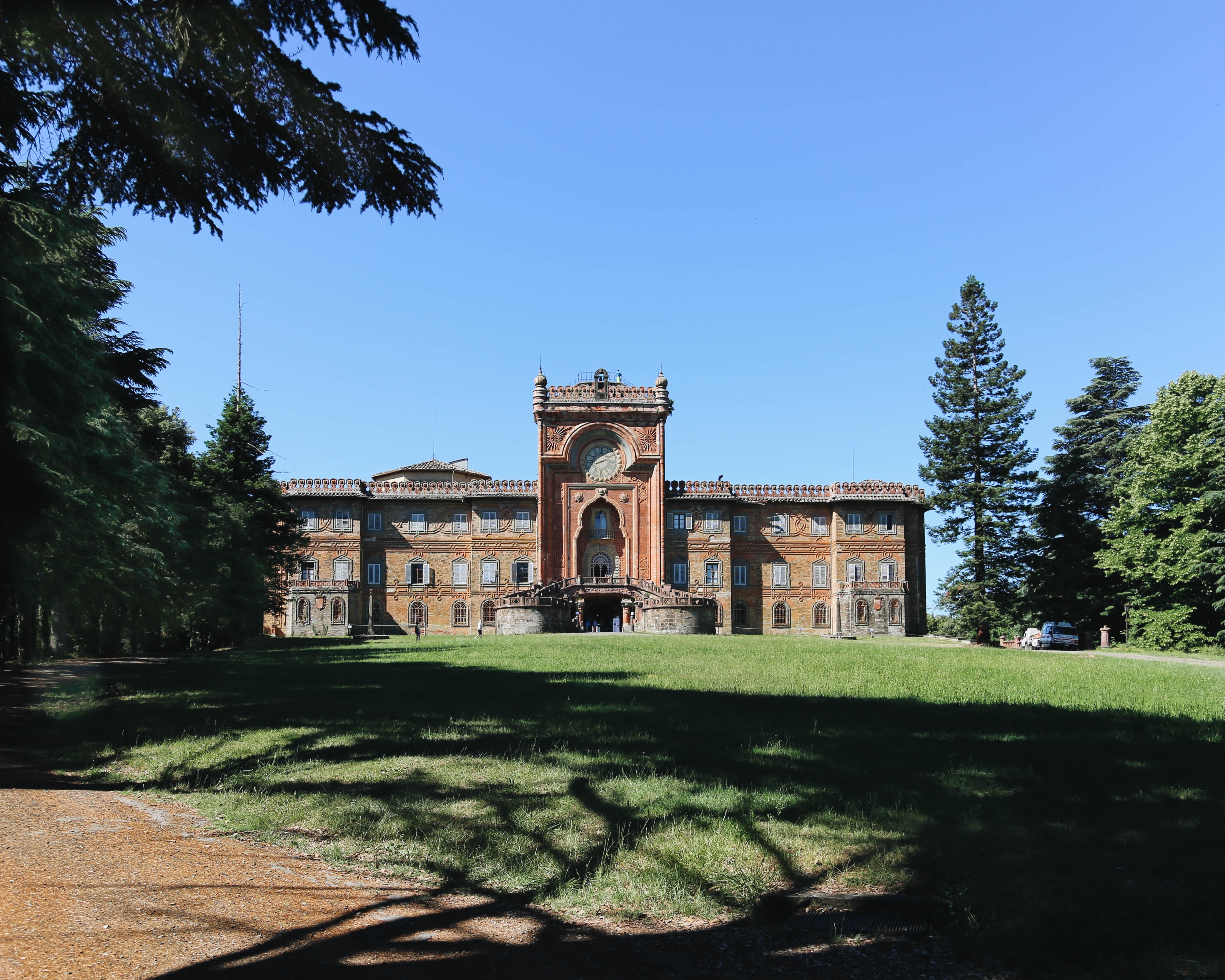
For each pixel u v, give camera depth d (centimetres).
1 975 586
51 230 1917
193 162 1177
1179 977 602
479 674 2580
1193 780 1079
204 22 966
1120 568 5125
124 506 2956
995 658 3459
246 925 708
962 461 6662
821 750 1270
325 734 1462
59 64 1047
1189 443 4844
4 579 2319
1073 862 800
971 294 6969
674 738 1371
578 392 8288
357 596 8100
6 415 1981
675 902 766
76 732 1625
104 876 820
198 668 3048
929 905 735
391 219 1295
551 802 1015
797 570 8488
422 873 850
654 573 8025
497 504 8406
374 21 1055
